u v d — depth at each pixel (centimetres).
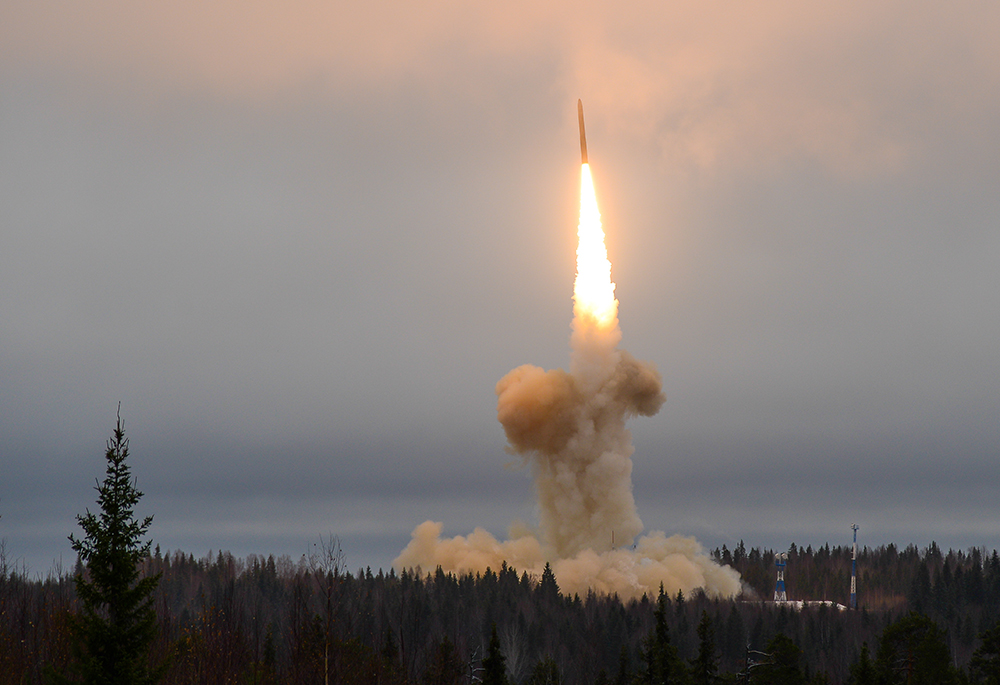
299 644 10394
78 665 7262
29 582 12462
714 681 12988
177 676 9869
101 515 7406
